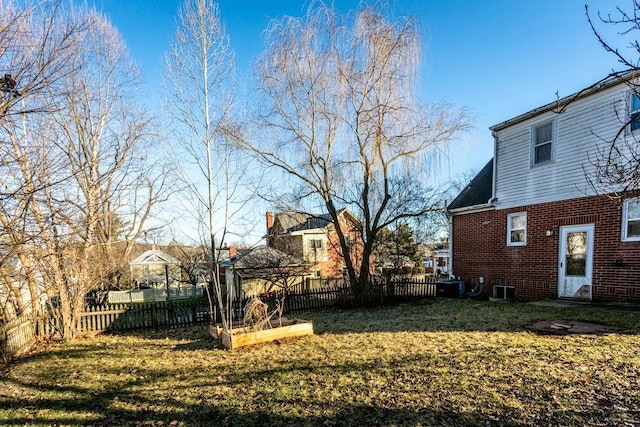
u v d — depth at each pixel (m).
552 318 7.04
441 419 3.28
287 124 11.78
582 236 8.80
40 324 7.98
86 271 9.02
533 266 10.03
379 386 4.17
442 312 9.20
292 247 25.89
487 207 11.62
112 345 7.53
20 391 4.72
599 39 2.65
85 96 10.38
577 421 3.09
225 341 6.77
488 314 8.19
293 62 11.13
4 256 5.82
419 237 23.97
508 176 10.87
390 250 21.05
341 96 11.29
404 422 3.27
